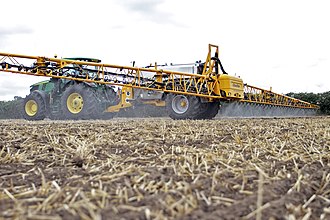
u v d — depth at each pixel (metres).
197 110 11.59
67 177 2.35
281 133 5.20
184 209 1.57
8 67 10.76
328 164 2.85
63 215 1.51
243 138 4.50
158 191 1.96
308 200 1.95
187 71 12.66
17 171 2.55
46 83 13.42
